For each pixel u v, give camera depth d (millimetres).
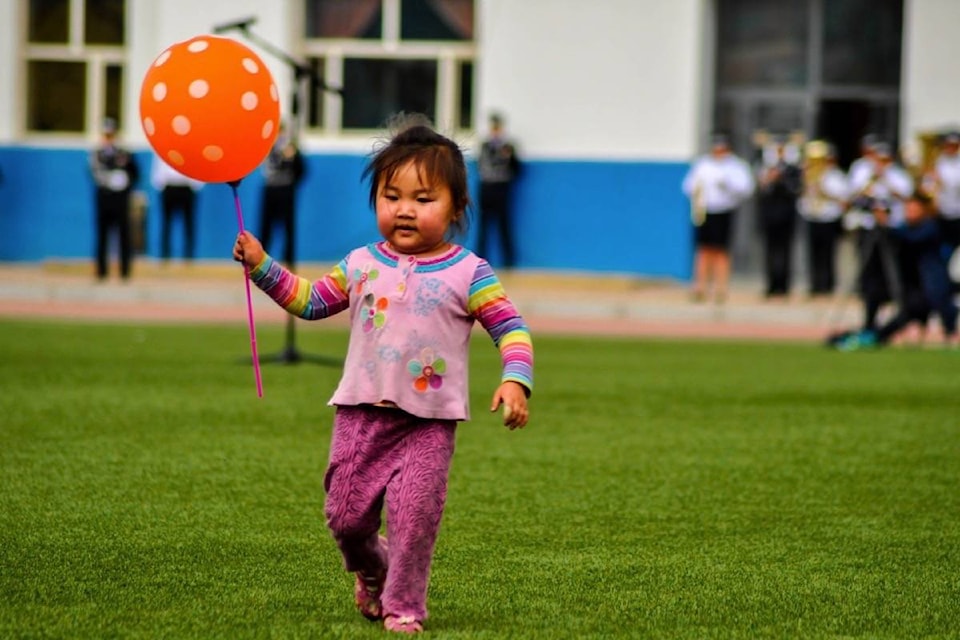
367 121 72312
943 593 16984
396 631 14398
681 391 34781
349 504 14414
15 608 15523
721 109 71312
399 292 14375
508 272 69125
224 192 71188
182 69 15219
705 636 14992
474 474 23922
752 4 70875
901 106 69812
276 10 70875
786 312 57750
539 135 70312
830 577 17688
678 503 21922
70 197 72812
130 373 35812
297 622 15117
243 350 42031
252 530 19562
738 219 71938
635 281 67312
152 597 16109
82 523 19750
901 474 24500
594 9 69750
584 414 30734
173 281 65812
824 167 63750
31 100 73375
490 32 70375
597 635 14906
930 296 46938
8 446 25406
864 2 70062
